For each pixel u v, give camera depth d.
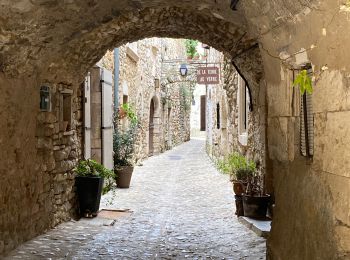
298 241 2.83
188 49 21.81
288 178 3.13
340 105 2.05
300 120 2.88
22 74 4.42
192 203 7.88
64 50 4.99
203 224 6.09
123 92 11.35
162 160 16.53
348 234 2.05
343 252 2.11
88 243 4.85
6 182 4.21
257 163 6.81
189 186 10.02
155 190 9.45
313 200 2.53
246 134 7.98
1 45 3.67
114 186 9.28
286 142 3.06
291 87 2.90
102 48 6.06
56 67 5.21
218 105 13.69
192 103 33.25
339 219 2.14
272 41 2.93
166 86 20.05
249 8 2.99
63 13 3.89
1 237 4.11
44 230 5.21
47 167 5.31
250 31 3.36
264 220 5.77
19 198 4.53
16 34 3.66
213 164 14.68
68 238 5.02
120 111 10.20
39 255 4.25
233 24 5.20
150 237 5.30
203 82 10.40
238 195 6.30
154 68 17.38
